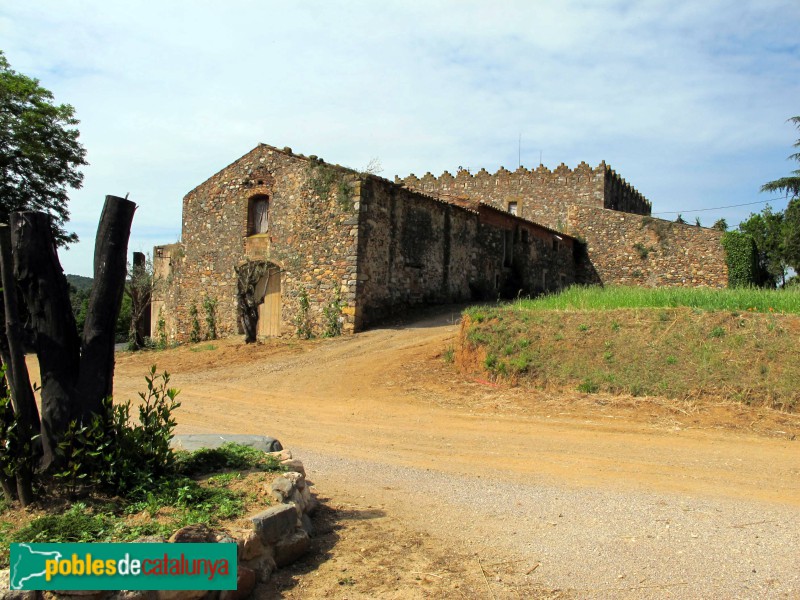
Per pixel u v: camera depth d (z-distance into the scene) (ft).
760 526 18.01
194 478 18.31
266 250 72.23
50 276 17.01
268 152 73.36
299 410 39.45
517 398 38.81
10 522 14.88
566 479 23.58
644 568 15.15
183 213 81.30
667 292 50.39
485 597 13.88
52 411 16.70
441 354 50.31
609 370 39.27
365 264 65.92
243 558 14.21
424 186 133.08
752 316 40.91
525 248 100.37
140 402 42.50
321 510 19.52
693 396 35.37
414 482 23.15
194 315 79.15
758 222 118.42
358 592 14.16
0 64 75.31
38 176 78.59
